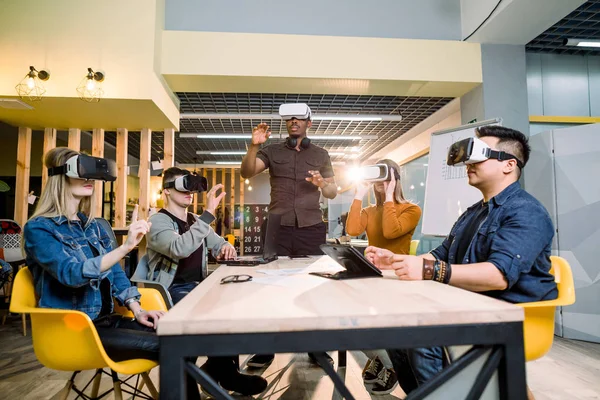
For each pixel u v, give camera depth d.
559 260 1.35
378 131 7.14
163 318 0.66
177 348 0.65
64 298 1.30
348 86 4.25
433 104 5.46
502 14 3.54
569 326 3.09
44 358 1.15
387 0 4.17
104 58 3.70
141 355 1.24
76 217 1.43
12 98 3.74
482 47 4.13
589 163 3.07
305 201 2.35
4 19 3.70
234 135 7.20
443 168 3.28
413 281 1.10
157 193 9.24
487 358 0.74
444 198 3.21
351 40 4.04
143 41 3.71
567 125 4.38
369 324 0.68
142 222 1.24
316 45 4.02
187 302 0.81
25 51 3.68
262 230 1.98
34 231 1.25
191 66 3.95
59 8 3.72
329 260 1.88
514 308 0.72
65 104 3.90
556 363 2.49
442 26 4.18
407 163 7.67
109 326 1.41
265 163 2.46
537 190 3.40
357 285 1.03
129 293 1.51
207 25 4.04
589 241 3.04
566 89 4.46
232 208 10.70
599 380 2.19
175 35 3.97
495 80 4.11
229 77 4.01
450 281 1.10
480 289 1.13
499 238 1.17
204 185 2.01
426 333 0.69
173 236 1.86
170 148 4.89
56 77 3.67
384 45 4.06
